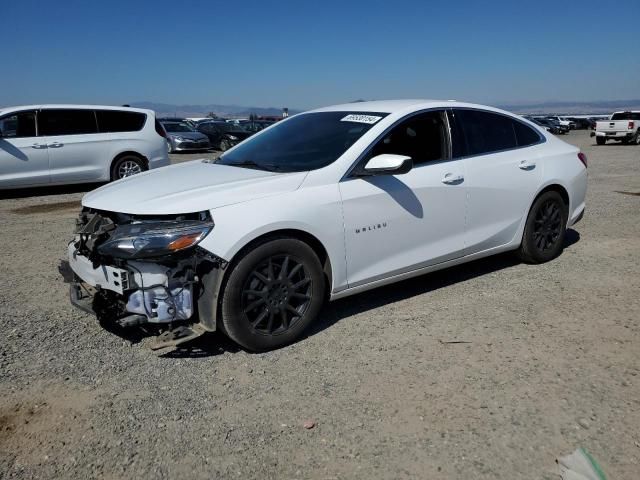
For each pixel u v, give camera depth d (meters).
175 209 3.36
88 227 3.64
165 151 12.42
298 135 4.54
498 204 4.88
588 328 3.98
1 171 10.42
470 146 4.74
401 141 4.30
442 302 4.53
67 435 2.77
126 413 2.96
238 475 2.49
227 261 3.36
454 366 3.45
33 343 3.79
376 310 4.38
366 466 2.54
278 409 3.00
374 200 4.00
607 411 2.94
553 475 2.46
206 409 3.00
